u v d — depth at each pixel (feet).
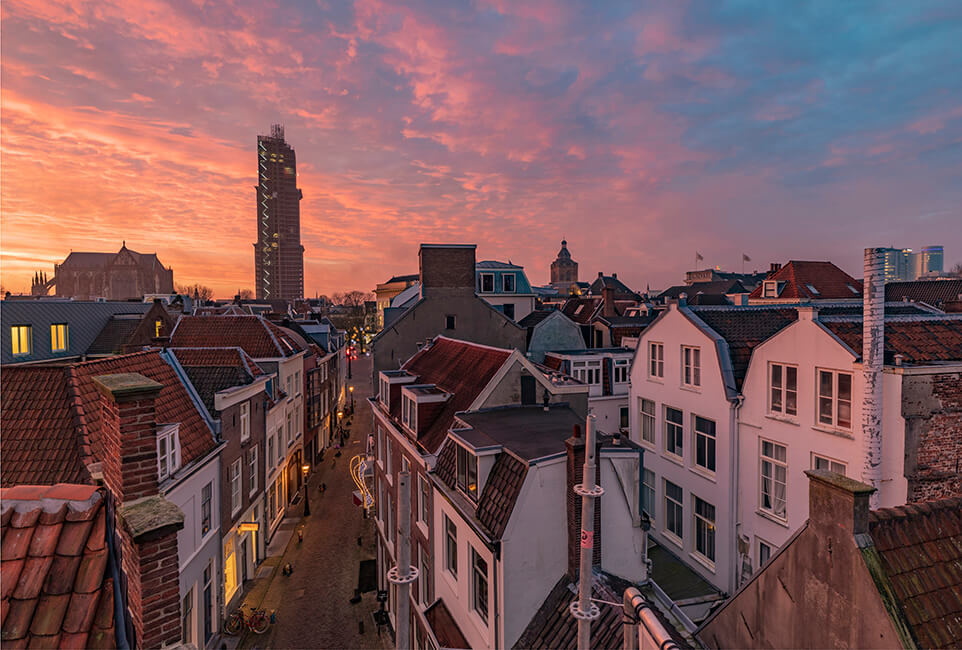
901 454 44.62
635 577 40.24
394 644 62.59
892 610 18.07
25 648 13.97
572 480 37.83
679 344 70.03
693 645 28.17
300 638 63.87
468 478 44.09
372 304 484.33
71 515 16.55
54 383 48.96
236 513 69.77
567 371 94.89
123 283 592.19
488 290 171.53
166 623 18.45
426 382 75.05
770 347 56.34
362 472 95.96
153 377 62.13
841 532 20.24
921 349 48.96
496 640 36.76
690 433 67.92
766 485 57.62
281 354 107.24
